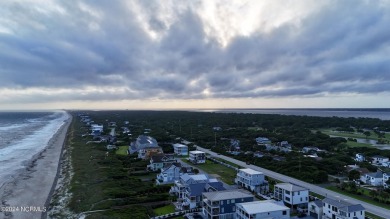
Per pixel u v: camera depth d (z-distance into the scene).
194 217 59.16
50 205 69.31
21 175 98.75
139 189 75.31
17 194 78.06
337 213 55.38
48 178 95.19
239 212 56.28
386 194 66.62
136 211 61.00
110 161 110.06
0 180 92.00
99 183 82.56
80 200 69.38
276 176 89.75
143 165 104.62
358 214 54.06
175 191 73.69
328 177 89.38
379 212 59.97
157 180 85.50
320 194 71.94
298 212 62.62
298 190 65.50
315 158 109.88
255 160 110.06
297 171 91.31
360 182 84.62
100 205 64.75
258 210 52.94
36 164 116.69
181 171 89.06
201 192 65.69
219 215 57.56
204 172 96.56
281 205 56.31
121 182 82.56
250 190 76.56
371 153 119.69
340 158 110.56
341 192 74.19
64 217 61.03
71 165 110.12
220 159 116.69
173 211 62.59
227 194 60.34
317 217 59.12
